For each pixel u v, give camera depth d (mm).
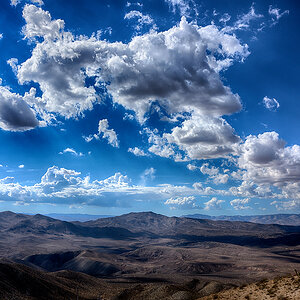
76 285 170875
